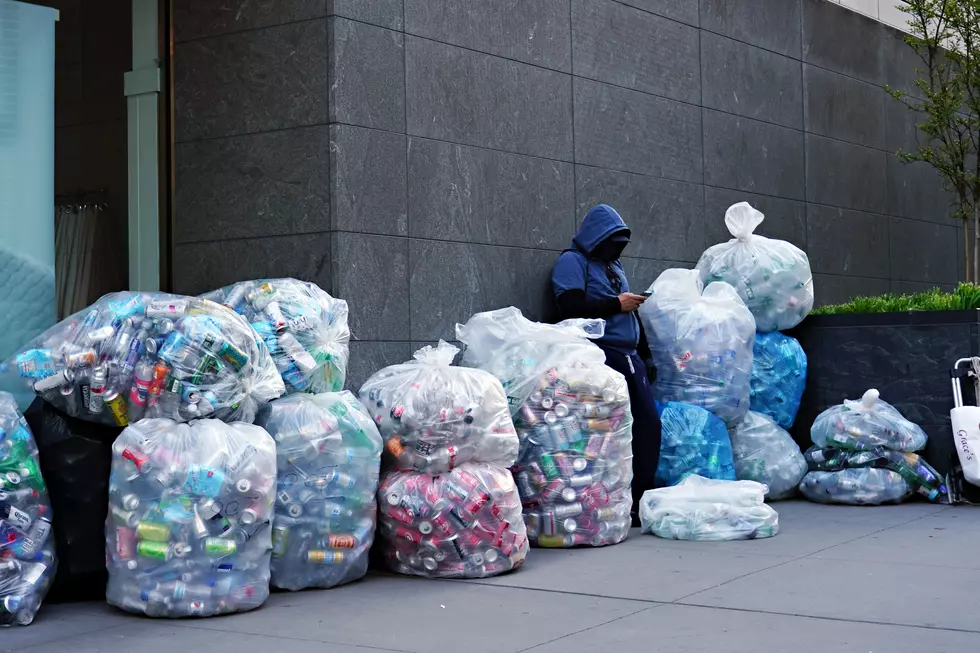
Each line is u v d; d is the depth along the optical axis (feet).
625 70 30.37
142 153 24.61
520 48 26.99
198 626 16.17
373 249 23.15
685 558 20.70
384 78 23.61
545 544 21.94
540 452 21.91
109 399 17.42
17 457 16.70
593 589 18.15
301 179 22.94
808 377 30.94
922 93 46.44
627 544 22.40
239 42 23.75
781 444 28.27
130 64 24.76
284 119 23.17
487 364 22.58
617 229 25.77
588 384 22.09
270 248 23.29
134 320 17.75
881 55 43.47
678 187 32.17
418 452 19.33
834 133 40.22
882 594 17.21
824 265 39.42
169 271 24.56
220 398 17.46
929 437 28.96
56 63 22.70
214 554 16.58
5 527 16.44
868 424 27.58
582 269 25.77
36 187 21.90
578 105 28.71
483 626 15.83
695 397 26.53
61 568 17.57
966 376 28.45
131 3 24.68
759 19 36.19
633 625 15.65
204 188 24.11
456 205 25.09
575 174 28.50
